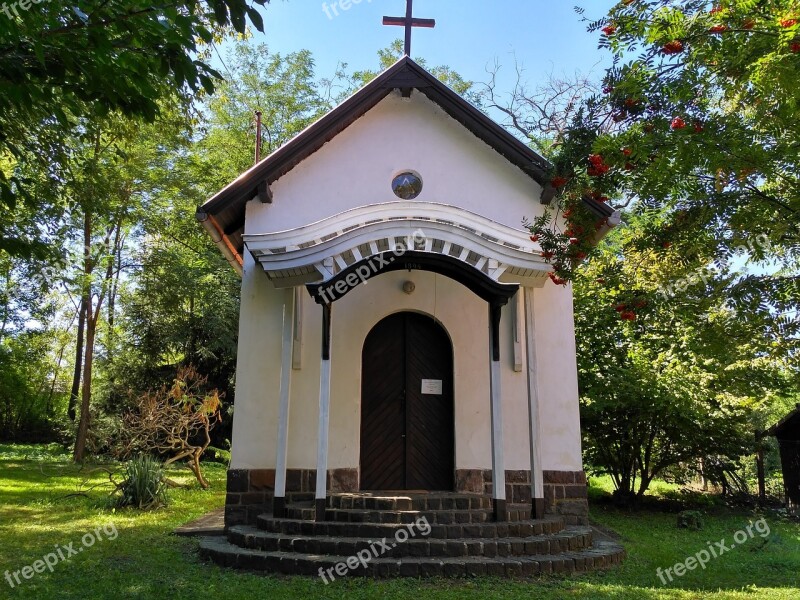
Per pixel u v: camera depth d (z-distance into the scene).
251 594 5.81
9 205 5.75
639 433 12.70
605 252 12.96
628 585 6.47
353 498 7.96
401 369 9.74
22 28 4.66
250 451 8.80
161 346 20.91
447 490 9.29
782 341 5.27
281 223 9.62
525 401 9.36
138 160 17.14
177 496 12.34
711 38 4.68
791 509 12.72
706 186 5.54
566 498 8.95
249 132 23.91
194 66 4.91
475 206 9.94
